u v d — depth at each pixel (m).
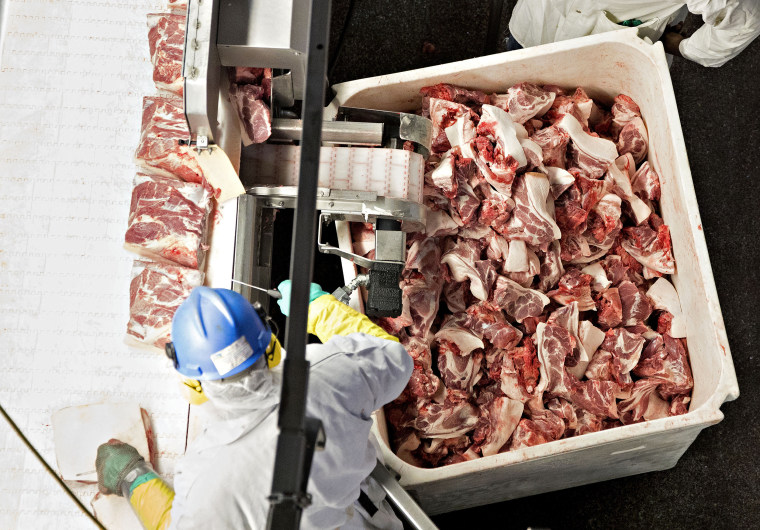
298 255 1.27
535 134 3.00
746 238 3.56
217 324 1.67
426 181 2.92
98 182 2.75
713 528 3.25
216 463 1.69
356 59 3.71
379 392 1.93
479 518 3.27
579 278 2.97
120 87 2.84
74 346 2.59
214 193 2.61
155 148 2.62
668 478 3.30
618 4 2.90
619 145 3.19
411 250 2.91
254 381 1.67
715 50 2.80
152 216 2.62
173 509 1.76
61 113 2.81
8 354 2.58
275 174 2.75
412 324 2.86
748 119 3.67
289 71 2.54
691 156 3.64
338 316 2.20
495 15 3.50
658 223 3.10
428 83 3.07
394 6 3.76
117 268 2.68
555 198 2.94
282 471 1.19
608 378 2.93
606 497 3.29
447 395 2.83
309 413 1.75
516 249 2.87
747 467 3.30
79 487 2.44
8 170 2.75
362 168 2.70
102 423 2.48
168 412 2.55
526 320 2.93
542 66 3.04
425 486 2.55
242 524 1.65
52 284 2.65
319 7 1.35
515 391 2.82
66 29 2.88
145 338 2.52
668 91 2.90
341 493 1.86
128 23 2.89
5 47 2.85
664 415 2.96
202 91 2.20
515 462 2.53
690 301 2.93
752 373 3.40
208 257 2.69
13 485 2.44
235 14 2.28
